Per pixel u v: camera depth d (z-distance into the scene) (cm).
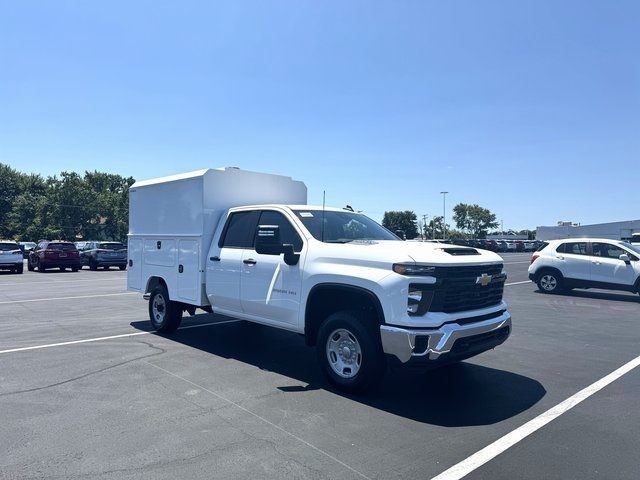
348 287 530
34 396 529
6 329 910
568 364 681
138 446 405
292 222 641
